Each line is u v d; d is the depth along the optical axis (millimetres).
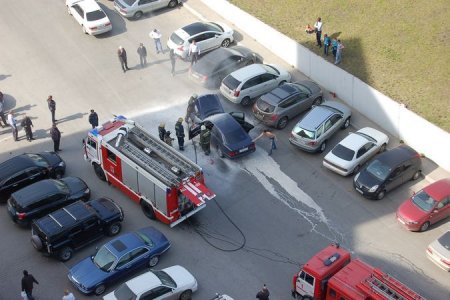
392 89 33594
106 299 22922
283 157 31656
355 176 29438
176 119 33969
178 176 26562
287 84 34156
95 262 24609
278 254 26391
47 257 26125
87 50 39281
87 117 34281
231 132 30953
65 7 43312
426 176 30328
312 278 22938
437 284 25156
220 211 28547
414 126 31344
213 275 25391
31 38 40344
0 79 37031
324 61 35219
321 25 36031
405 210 27453
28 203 26766
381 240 27109
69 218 25750
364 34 36875
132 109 34688
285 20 39500
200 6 43125
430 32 35500
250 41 39844
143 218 28062
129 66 37969
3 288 24875
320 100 34562
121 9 41219
